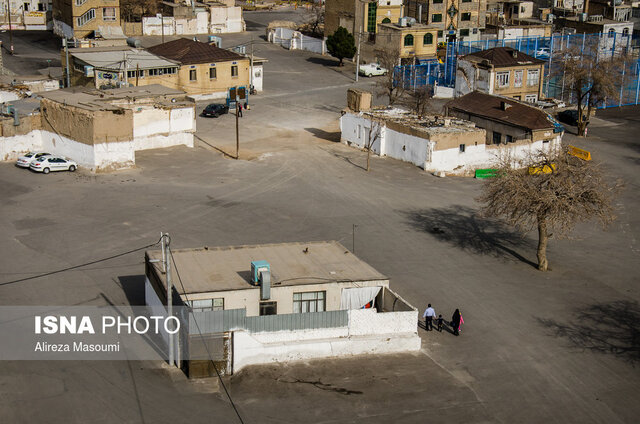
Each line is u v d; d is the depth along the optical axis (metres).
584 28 120.12
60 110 64.06
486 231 55.06
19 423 30.66
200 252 40.94
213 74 91.31
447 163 68.25
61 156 65.12
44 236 49.91
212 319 34.28
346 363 36.19
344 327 36.78
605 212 47.41
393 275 46.75
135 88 73.56
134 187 59.91
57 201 56.16
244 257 40.44
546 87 97.94
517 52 92.88
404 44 107.62
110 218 53.41
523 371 36.81
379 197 60.91
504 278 47.47
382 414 32.53
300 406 32.78
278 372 35.06
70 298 41.59
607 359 38.44
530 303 44.22
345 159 70.88
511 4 133.25
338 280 37.91
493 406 33.72
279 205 57.78
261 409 32.44
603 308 44.09
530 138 71.69
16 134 64.81
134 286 43.41
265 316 35.28
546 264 49.00
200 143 73.69
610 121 92.25
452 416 32.75
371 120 72.00
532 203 47.16
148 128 69.44
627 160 75.81
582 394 35.19
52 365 34.88
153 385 33.81
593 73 83.44
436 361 37.09
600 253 52.50
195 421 31.45
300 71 108.56
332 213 56.75
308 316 36.03
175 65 87.38
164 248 35.00
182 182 61.78
